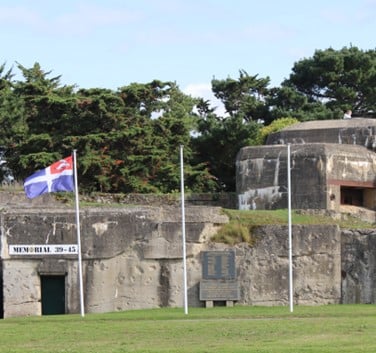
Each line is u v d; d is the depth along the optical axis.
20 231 49.25
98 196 59.38
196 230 50.12
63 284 49.41
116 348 32.91
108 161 67.69
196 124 83.00
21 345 34.34
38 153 66.75
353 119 61.09
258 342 33.62
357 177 56.44
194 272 49.94
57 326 40.03
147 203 60.12
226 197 61.88
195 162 76.75
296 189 55.44
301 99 86.19
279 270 49.84
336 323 38.66
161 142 72.00
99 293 49.28
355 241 50.03
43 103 69.44
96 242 49.31
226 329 37.38
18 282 49.16
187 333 36.53
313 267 50.00
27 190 46.06
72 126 69.31
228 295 49.69
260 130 77.44
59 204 55.47
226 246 50.12
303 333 35.78
